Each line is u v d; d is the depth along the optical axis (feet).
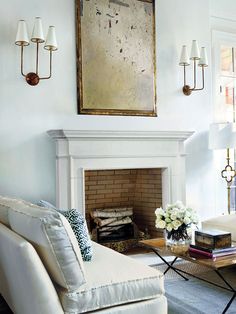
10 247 6.43
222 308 8.84
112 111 13.42
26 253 5.93
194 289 10.10
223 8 16.65
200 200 15.31
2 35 11.67
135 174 15.37
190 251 9.37
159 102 14.44
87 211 14.74
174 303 9.14
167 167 14.01
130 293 6.64
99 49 13.17
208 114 15.53
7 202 8.13
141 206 15.35
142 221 15.35
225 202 16.58
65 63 12.66
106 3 13.32
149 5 14.15
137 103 13.92
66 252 6.10
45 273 6.04
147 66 14.10
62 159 12.10
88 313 6.35
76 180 12.32
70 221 7.75
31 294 6.03
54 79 12.48
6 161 11.72
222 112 16.63
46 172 12.29
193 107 15.17
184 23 14.98
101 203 15.01
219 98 16.56
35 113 12.16
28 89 12.05
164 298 6.97
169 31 14.64
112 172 14.89
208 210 15.53
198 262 8.54
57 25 12.53
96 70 13.14
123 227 14.87
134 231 15.05
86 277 6.73
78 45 12.79
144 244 10.44
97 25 13.15
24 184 11.95
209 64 15.57
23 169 11.95
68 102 12.69
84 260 7.73
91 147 12.48
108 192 15.03
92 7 13.06
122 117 13.65
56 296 6.11
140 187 15.33
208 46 15.55
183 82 14.93
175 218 9.96
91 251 7.89
